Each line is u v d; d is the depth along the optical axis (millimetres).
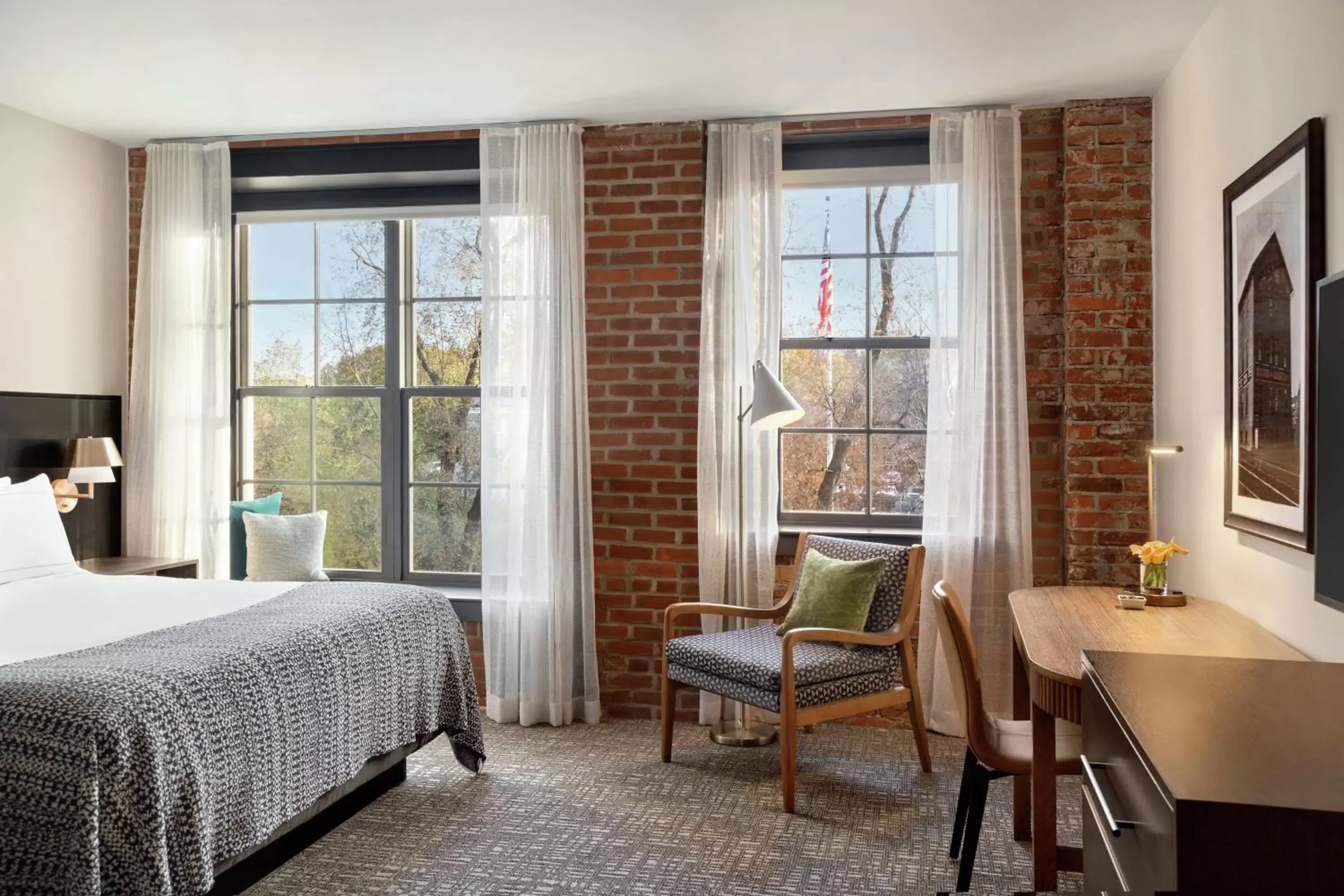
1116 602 3143
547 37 3434
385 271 5012
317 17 3270
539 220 4371
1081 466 4039
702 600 4273
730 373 4262
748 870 2906
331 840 3105
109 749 2145
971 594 4090
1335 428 1734
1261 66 2764
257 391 5047
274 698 2646
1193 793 1217
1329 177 2312
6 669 2381
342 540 5035
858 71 3748
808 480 4605
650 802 3439
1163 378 3855
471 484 4969
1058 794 3439
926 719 4199
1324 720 1521
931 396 4141
